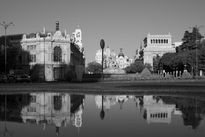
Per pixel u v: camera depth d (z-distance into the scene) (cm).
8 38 14938
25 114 2319
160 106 2856
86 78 12069
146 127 1766
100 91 4916
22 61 14025
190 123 1891
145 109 2648
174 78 10744
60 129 1706
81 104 3092
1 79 9906
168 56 16912
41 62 13712
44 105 2978
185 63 13575
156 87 5553
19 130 1673
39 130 1675
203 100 3391
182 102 3200
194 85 6081
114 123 1905
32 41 13962
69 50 14512
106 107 2823
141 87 5647
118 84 7056
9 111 2509
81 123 1905
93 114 2334
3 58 13400
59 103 3183
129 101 3397
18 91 5103
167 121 1983
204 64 12888
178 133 1584
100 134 1567
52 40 13862
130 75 11994
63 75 14062
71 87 5912
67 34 15200
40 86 6384
